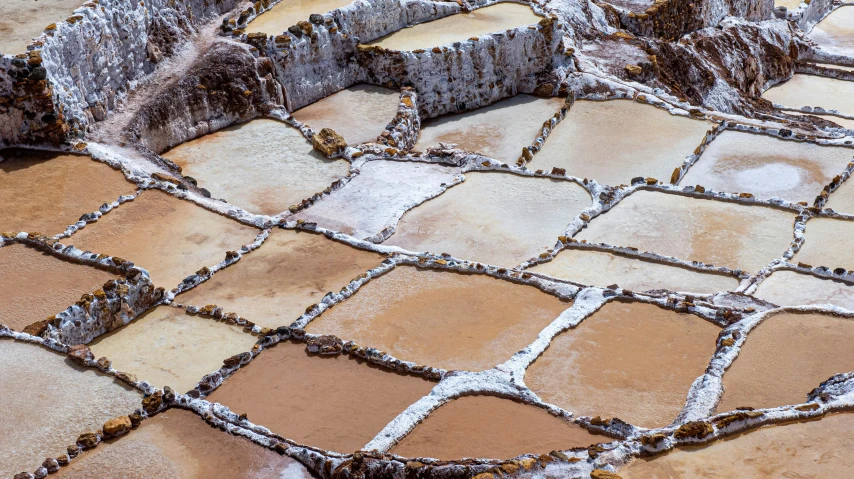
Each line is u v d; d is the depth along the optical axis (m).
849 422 8.57
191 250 12.80
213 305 11.45
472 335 10.72
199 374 10.33
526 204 14.54
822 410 8.66
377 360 10.29
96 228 13.14
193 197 13.98
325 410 9.64
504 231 13.79
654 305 11.06
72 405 9.61
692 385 9.60
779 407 8.71
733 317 10.61
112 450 9.10
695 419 8.88
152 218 13.45
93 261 11.95
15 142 14.79
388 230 13.66
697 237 13.63
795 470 7.99
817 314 10.61
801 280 12.45
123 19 16.25
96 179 14.22
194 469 8.86
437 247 13.37
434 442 9.02
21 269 11.89
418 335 10.76
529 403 9.47
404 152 15.96
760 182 15.44
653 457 8.14
